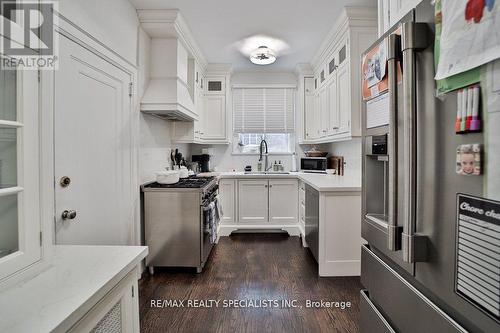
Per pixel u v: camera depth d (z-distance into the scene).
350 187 2.47
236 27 2.79
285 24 2.74
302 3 2.36
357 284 2.37
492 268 0.61
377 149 1.18
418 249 0.85
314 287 2.32
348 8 2.41
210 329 1.77
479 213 0.64
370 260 1.32
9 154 0.86
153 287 2.32
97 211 1.87
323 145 4.40
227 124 4.12
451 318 0.76
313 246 2.81
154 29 2.55
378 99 1.17
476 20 0.63
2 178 0.86
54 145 1.47
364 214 1.37
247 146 4.61
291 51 3.46
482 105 0.62
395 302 1.08
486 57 0.60
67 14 1.55
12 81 0.85
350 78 2.56
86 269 0.95
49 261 0.96
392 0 1.32
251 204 3.96
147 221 2.57
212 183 3.04
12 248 0.86
